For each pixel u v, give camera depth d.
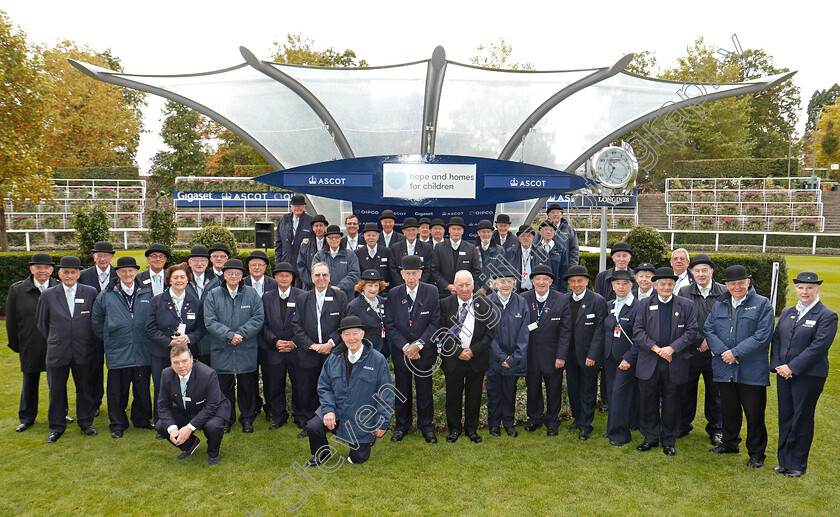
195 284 6.67
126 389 6.41
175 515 4.66
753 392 5.56
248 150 46.47
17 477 5.30
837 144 45.97
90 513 4.69
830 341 5.16
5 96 14.46
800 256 29.61
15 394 7.57
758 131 51.97
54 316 6.09
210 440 5.56
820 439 6.28
